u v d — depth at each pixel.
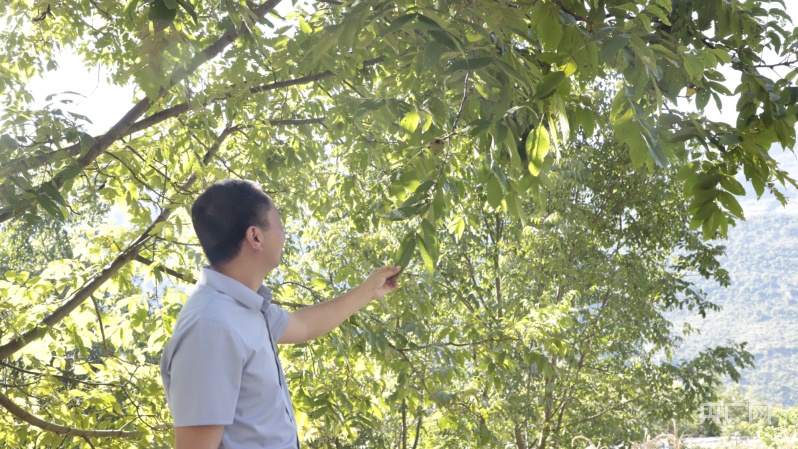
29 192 2.78
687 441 10.06
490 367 4.54
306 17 3.93
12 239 10.41
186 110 3.68
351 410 4.49
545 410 11.12
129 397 4.16
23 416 3.73
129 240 4.06
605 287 11.45
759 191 2.18
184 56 2.28
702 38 2.41
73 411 4.15
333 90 4.16
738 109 2.27
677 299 11.55
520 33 1.79
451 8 1.96
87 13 3.97
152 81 2.26
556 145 1.72
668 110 2.12
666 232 11.29
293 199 4.90
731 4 2.36
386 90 4.09
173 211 3.27
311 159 4.77
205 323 1.54
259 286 1.78
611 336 11.28
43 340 3.93
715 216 2.23
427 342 4.55
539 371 4.45
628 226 11.46
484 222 11.48
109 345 4.73
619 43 1.60
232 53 3.66
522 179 2.10
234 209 1.68
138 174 3.86
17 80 5.05
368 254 7.70
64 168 3.03
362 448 6.73
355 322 4.06
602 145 10.90
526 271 10.55
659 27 2.40
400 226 8.17
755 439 11.54
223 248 1.69
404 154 3.22
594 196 11.37
